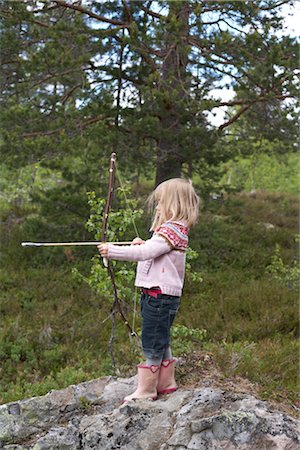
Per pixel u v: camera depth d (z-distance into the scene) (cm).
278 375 582
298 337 782
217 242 1186
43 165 1098
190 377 456
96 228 591
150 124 984
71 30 1001
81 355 695
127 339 742
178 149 1053
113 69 1038
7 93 1115
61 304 870
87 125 1064
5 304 862
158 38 940
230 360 490
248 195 1981
